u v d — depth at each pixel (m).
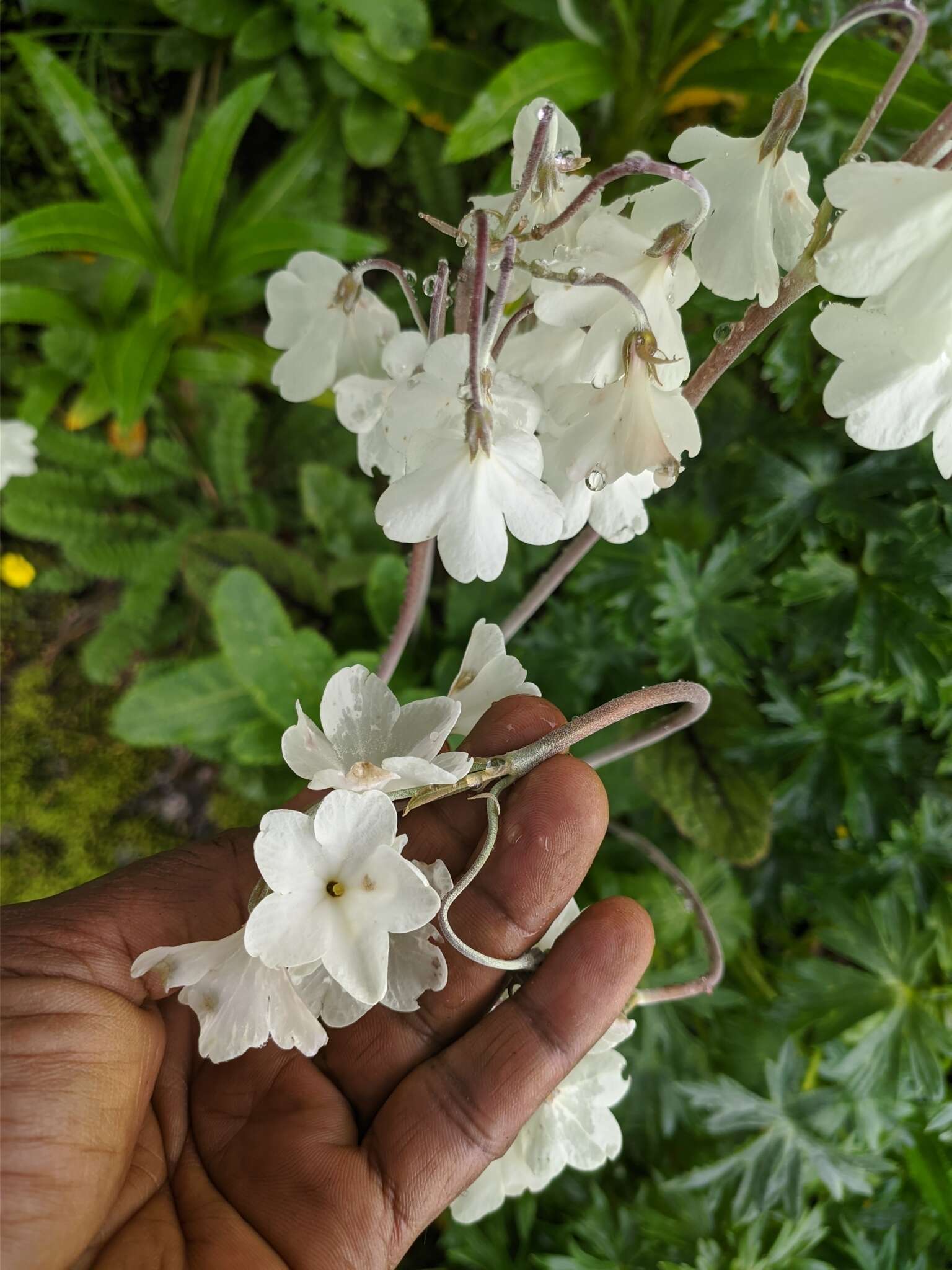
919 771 0.27
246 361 0.32
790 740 0.26
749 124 0.27
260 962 0.13
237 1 0.32
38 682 0.35
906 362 0.11
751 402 0.27
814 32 0.25
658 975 0.27
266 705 0.27
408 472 0.13
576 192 0.13
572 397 0.13
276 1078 0.17
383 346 0.17
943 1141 0.25
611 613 0.28
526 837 0.16
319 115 0.33
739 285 0.12
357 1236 0.16
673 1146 0.27
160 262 0.31
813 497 0.25
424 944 0.14
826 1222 0.26
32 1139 0.14
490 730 0.17
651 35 0.27
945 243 0.10
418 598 0.19
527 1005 0.16
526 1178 0.18
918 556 0.25
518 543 0.30
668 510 0.28
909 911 0.25
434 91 0.31
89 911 0.17
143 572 0.33
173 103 0.36
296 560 0.32
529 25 0.33
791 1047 0.25
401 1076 0.17
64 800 0.34
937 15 0.25
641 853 0.29
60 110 0.28
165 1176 0.17
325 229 0.29
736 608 0.26
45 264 0.32
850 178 0.11
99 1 0.34
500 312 0.12
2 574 0.35
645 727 0.29
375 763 0.15
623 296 0.12
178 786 0.35
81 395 0.31
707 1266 0.23
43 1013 0.15
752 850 0.26
